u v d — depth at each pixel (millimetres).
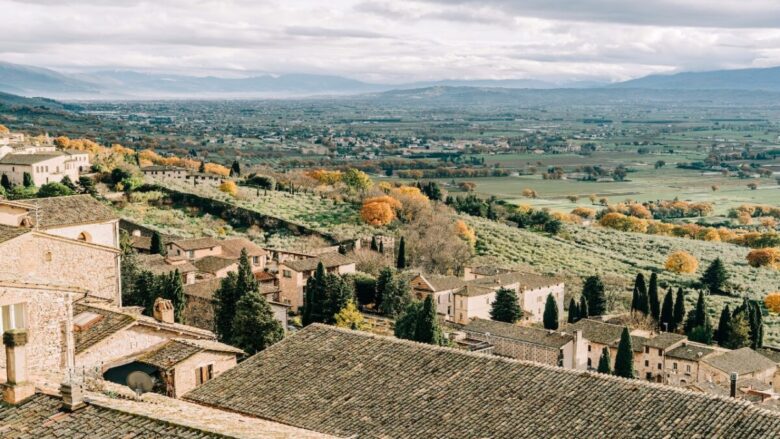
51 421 24516
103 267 58094
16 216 57469
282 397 40312
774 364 107062
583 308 130000
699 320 124750
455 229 185625
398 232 177625
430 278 134000
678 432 32719
